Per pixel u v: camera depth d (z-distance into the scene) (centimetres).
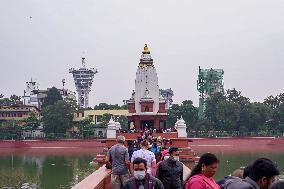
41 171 6481
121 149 1845
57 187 4903
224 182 955
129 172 1858
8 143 11975
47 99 17638
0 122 14988
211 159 959
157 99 8194
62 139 12331
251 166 850
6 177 5872
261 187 829
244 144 11844
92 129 14050
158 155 2312
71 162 7744
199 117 15912
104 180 1977
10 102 19425
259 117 13650
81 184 1714
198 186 940
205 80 18462
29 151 11138
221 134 13500
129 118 8294
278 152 9650
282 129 14012
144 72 8244
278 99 14900
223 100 14325
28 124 13988
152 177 1084
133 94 8444
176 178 1426
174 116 14788
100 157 5594
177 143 5609
